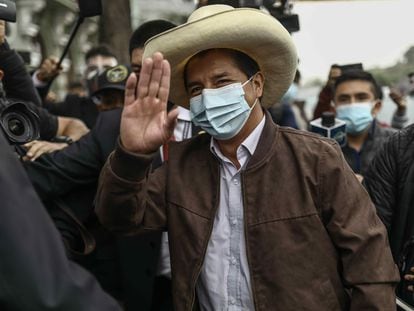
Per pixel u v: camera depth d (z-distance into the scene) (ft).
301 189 6.00
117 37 20.59
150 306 8.05
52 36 49.24
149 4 62.64
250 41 6.07
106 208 6.08
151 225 6.46
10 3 6.22
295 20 11.63
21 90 10.49
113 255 8.31
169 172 6.51
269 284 5.92
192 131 8.70
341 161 6.15
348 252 5.97
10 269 3.34
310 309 5.84
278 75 6.67
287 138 6.26
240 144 6.29
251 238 6.03
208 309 6.38
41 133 9.53
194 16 6.31
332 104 13.34
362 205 6.14
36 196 3.66
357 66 14.48
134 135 5.85
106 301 3.72
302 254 5.91
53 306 3.38
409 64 22.65
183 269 6.25
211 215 6.25
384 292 5.91
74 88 23.70
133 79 5.79
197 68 6.21
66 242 7.75
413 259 7.63
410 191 7.82
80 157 7.74
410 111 17.92
